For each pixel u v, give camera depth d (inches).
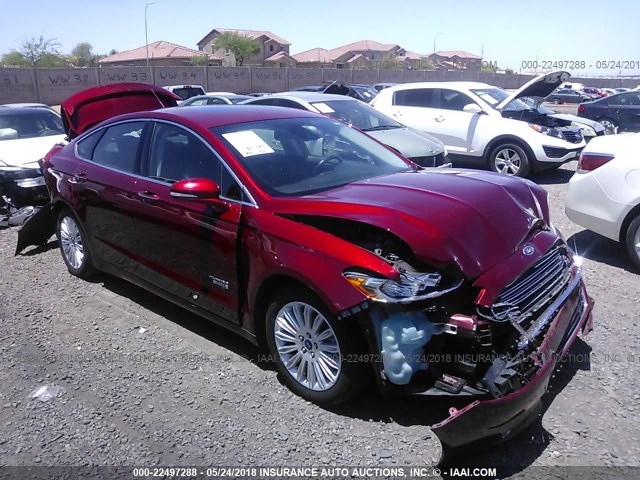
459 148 419.5
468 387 112.6
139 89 259.4
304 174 151.6
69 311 190.1
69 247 219.3
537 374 113.0
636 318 173.9
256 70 1817.2
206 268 150.4
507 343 116.2
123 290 207.3
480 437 106.9
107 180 183.6
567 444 118.1
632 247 212.2
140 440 123.3
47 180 217.2
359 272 114.9
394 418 127.6
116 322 181.0
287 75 1881.2
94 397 139.8
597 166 219.1
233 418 129.9
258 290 135.2
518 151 393.1
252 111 178.4
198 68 1694.1
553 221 289.4
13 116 369.1
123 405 136.1
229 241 140.6
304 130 173.2
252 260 135.2
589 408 129.6
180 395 139.6
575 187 226.2
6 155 316.2
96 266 203.3
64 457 118.7
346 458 116.0
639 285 201.6
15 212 307.6
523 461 113.6
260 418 129.4
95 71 1502.2
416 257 114.0
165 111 176.2
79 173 197.6
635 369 144.8
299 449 119.0
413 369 113.5
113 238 187.0
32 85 1400.1
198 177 154.4
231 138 155.2
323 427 125.5
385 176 155.1
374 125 348.8
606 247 246.1
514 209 130.4
